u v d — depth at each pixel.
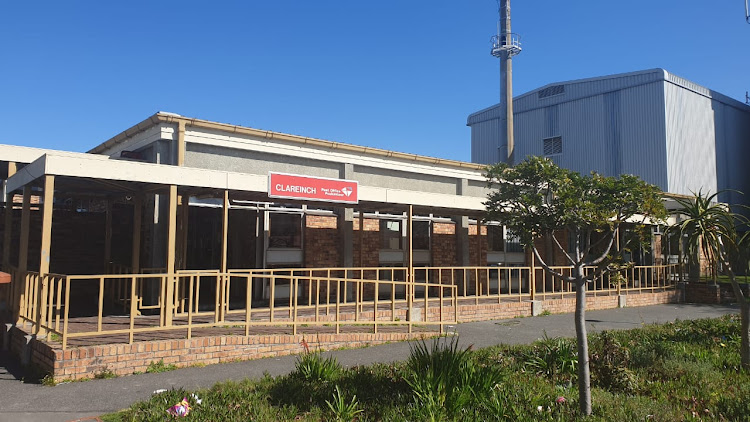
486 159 37.12
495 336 11.09
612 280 6.22
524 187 6.28
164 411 5.57
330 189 11.02
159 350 7.78
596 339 9.74
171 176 9.11
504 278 19.02
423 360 6.64
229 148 12.71
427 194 12.50
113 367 7.40
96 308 12.07
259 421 5.34
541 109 34.44
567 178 6.01
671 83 29.69
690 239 9.69
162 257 12.09
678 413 5.72
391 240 16.45
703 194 30.72
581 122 32.41
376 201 11.67
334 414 5.60
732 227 9.81
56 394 6.47
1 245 13.54
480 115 37.88
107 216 13.25
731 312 15.51
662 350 8.64
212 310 12.02
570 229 6.13
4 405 6.04
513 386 6.60
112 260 14.64
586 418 5.49
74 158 8.18
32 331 8.15
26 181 9.00
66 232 14.15
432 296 16.34
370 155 15.16
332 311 12.06
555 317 14.16
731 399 6.15
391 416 5.47
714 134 32.34
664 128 28.91
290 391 6.31
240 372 7.66
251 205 13.67
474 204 13.43
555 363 7.83
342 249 15.00
